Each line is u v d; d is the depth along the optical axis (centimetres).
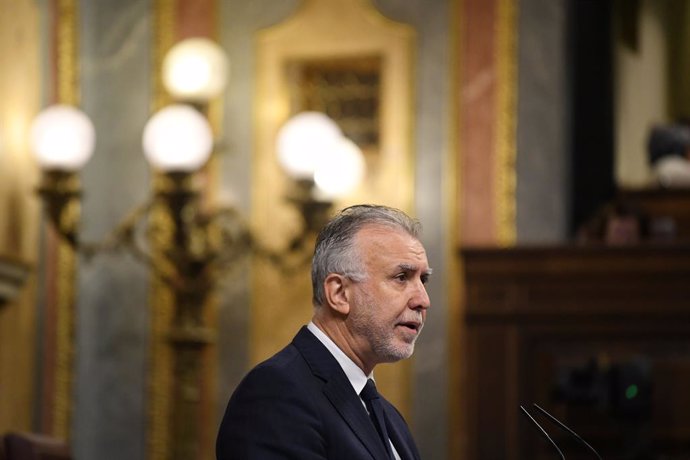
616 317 1697
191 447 1784
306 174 1770
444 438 1855
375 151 1925
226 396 1917
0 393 1683
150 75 1967
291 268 1903
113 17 1983
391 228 833
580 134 1894
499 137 1886
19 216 1720
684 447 1645
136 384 1934
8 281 1655
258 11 1962
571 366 1692
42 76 1847
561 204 1873
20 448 1053
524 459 1688
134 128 1962
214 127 1952
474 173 1886
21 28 1752
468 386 1719
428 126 1900
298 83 1959
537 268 1719
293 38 1952
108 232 1950
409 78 1911
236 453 786
